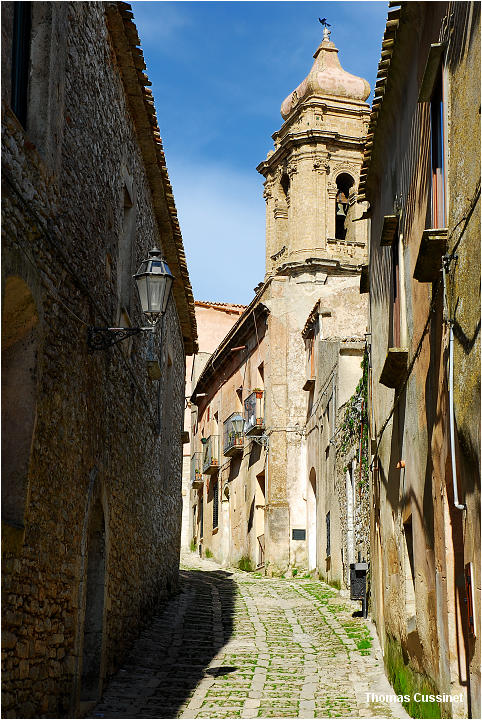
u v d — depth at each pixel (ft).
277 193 99.76
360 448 50.78
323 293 88.63
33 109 24.30
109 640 34.06
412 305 29.73
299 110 96.99
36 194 23.53
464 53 20.65
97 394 31.40
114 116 34.83
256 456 89.61
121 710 30.22
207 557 108.37
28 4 24.71
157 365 44.65
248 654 40.34
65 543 26.66
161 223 49.80
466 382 20.07
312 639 44.11
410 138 30.07
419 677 28.09
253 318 90.99
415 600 29.35
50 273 24.93
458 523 23.45
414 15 28.37
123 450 37.52
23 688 22.43
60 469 26.02
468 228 20.02
